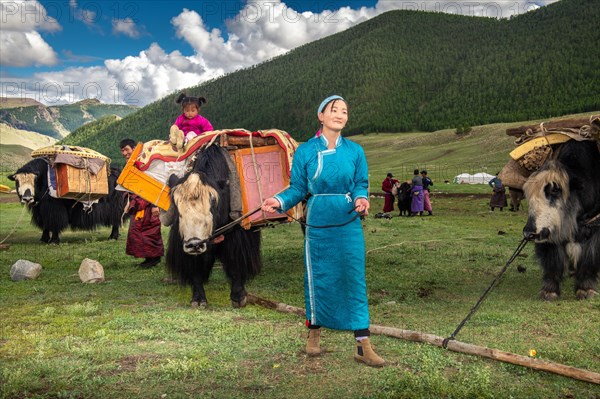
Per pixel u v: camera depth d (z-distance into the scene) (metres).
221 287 7.41
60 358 4.27
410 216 20.41
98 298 6.73
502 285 7.39
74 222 13.13
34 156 12.65
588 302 6.19
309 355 4.30
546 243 6.43
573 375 3.76
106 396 3.53
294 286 7.46
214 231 5.52
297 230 14.88
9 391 3.58
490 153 114.31
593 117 6.12
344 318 4.05
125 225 17.75
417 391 3.56
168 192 6.14
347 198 4.02
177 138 6.58
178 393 3.56
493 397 3.49
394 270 8.58
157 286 7.49
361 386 3.68
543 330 5.07
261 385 3.71
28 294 7.00
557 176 6.05
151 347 4.57
